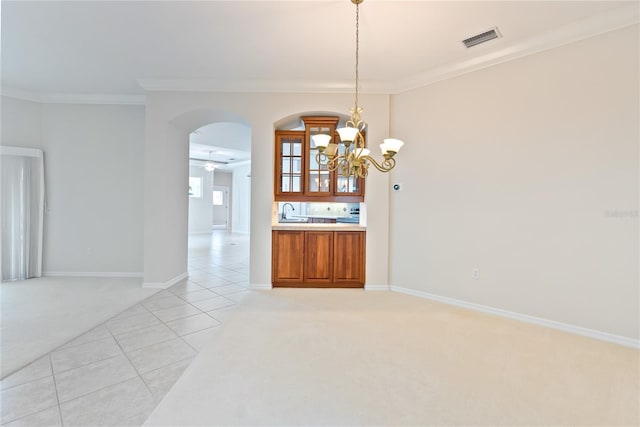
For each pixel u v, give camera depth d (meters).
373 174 4.02
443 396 1.83
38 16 2.63
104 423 1.62
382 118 4.00
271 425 1.59
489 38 2.93
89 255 4.77
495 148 3.21
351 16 2.60
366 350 2.40
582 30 2.68
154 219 4.10
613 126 2.59
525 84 3.02
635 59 2.50
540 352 2.39
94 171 4.75
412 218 3.85
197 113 4.14
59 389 1.91
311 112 4.07
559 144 2.85
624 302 2.56
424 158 3.74
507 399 1.81
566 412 1.70
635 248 2.52
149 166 4.07
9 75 3.92
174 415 1.65
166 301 3.59
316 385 1.93
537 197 2.97
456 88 3.48
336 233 4.07
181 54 3.30
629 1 2.40
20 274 4.50
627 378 2.04
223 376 2.02
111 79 3.99
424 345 2.49
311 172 4.22
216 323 2.96
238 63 3.48
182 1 2.44
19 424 1.61
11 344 2.49
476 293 3.35
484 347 2.46
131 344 2.51
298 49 3.16
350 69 3.59
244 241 9.35
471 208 3.38
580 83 2.73
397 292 3.96
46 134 4.66
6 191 4.38
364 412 1.69
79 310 3.27
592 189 2.69
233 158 10.16
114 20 2.70
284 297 3.73
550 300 2.90
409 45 3.05
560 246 2.85
